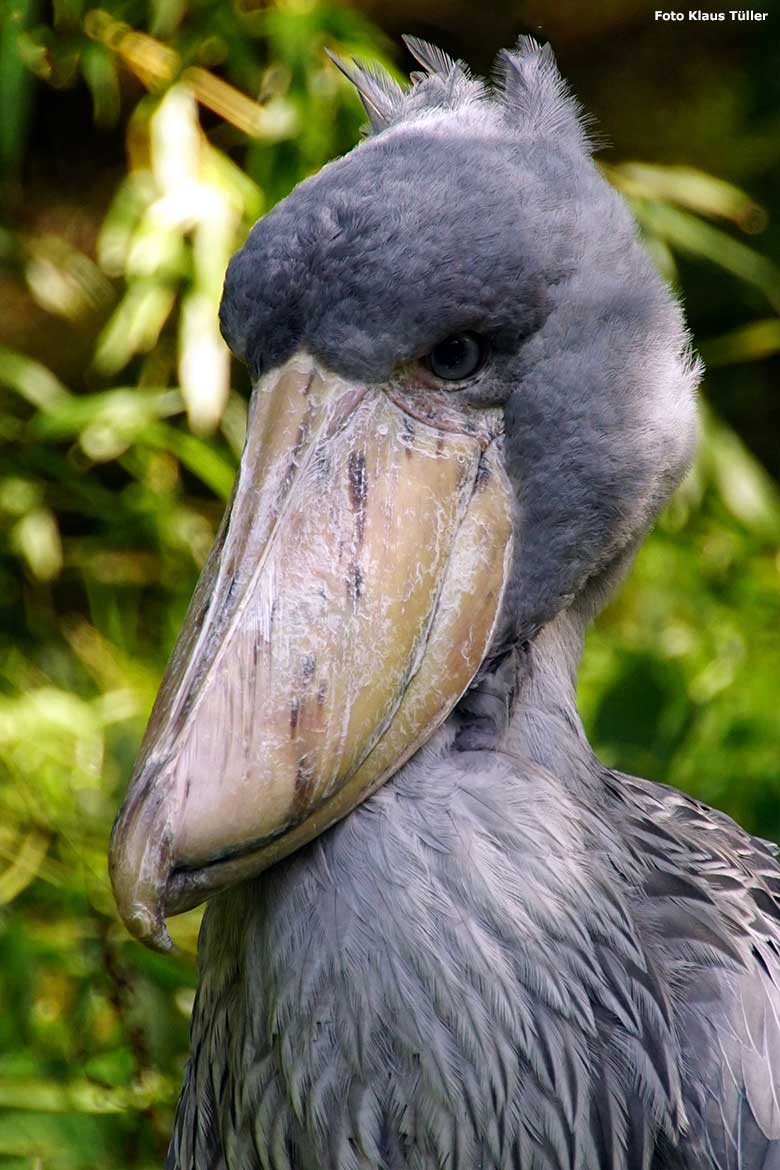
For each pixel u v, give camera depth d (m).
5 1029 5.57
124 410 6.53
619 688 5.98
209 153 6.33
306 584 5.00
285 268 5.02
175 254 6.24
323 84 6.18
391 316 5.01
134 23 6.71
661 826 5.12
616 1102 5.02
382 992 5.00
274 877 5.02
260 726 4.98
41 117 7.25
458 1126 5.00
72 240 7.42
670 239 7.17
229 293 5.04
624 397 5.07
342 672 5.00
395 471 5.02
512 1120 5.00
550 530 5.06
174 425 7.41
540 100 5.09
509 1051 5.00
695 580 6.90
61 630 7.12
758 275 7.09
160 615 7.14
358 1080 5.00
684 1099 5.03
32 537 6.92
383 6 7.15
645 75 7.88
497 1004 5.00
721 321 8.36
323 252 5.01
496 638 5.05
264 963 5.02
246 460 5.03
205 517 7.42
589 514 5.07
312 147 6.25
